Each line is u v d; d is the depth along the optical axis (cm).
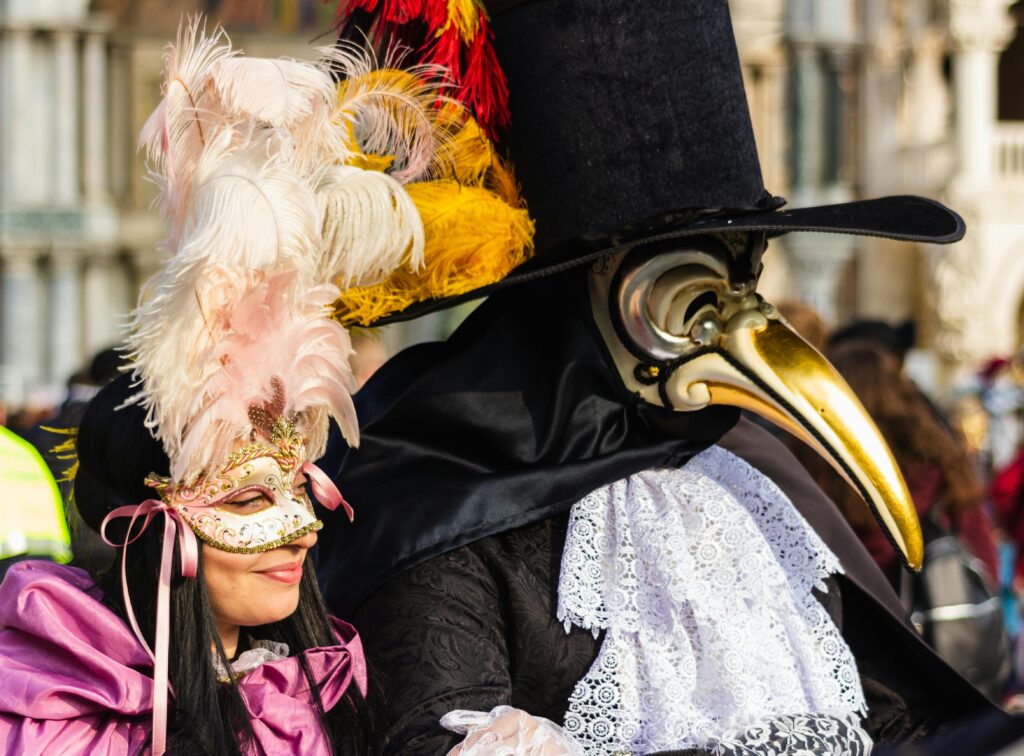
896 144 1880
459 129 207
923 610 347
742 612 206
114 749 157
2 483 219
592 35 203
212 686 163
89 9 1923
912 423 370
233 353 163
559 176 206
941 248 1755
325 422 175
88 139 1912
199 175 164
